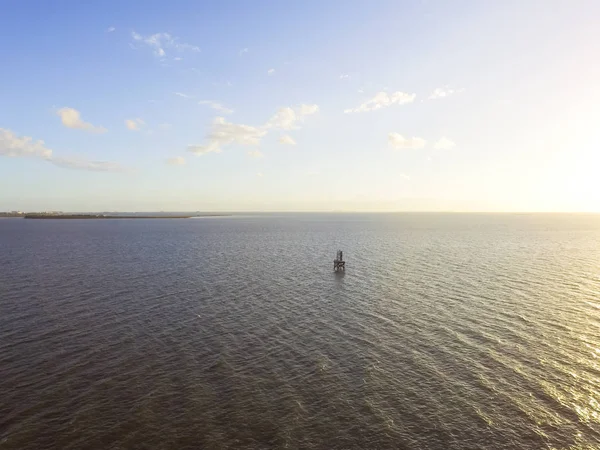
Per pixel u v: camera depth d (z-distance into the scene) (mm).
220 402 21219
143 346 28844
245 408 20672
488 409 20625
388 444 17859
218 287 48719
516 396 21891
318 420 19656
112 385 22906
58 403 20875
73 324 33562
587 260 73312
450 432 18734
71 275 55875
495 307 39438
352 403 21219
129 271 59656
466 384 23219
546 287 48719
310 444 17797
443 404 21125
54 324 33469
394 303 41188
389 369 25219
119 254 80750
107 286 48594
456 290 47281
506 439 18219
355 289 48062
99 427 18844
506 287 48875
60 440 17828
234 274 58031
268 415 20062
